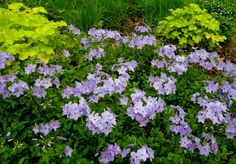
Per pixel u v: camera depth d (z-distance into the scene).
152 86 0.98
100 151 0.76
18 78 0.91
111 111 0.83
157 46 1.14
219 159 0.80
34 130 0.78
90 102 0.85
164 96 0.97
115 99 0.90
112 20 1.39
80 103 0.79
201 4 1.75
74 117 0.78
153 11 1.48
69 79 0.99
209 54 1.13
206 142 0.79
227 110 0.94
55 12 1.34
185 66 1.05
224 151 0.82
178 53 1.32
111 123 0.76
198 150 0.81
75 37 1.18
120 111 0.87
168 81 0.96
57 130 0.79
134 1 1.55
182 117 0.86
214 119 0.84
